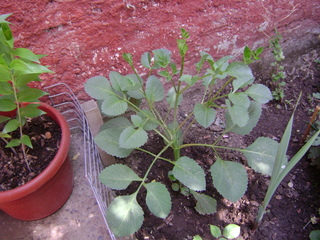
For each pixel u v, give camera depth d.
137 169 1.71
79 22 1.47
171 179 1.56
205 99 2.13
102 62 1.69
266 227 1.50
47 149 1.35
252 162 1.38
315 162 1.67
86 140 1.71
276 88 2.13
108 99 1.34
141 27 1.66
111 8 1.50
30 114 1.24
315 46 2.52
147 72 1.87
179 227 1.49
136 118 1.37
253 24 2.04
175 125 1.55
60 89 1.67
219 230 1.35
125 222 1.20
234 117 1.22
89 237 1.38
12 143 1.19
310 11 2.24
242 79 1.38
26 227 1.41
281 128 1.97
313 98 2.15
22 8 1.31
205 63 2.05
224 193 1.30
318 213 1.55
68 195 1.48
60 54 1.54
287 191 1.64
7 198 1.14
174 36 1.80
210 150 1.80
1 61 0.96
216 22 1.88
